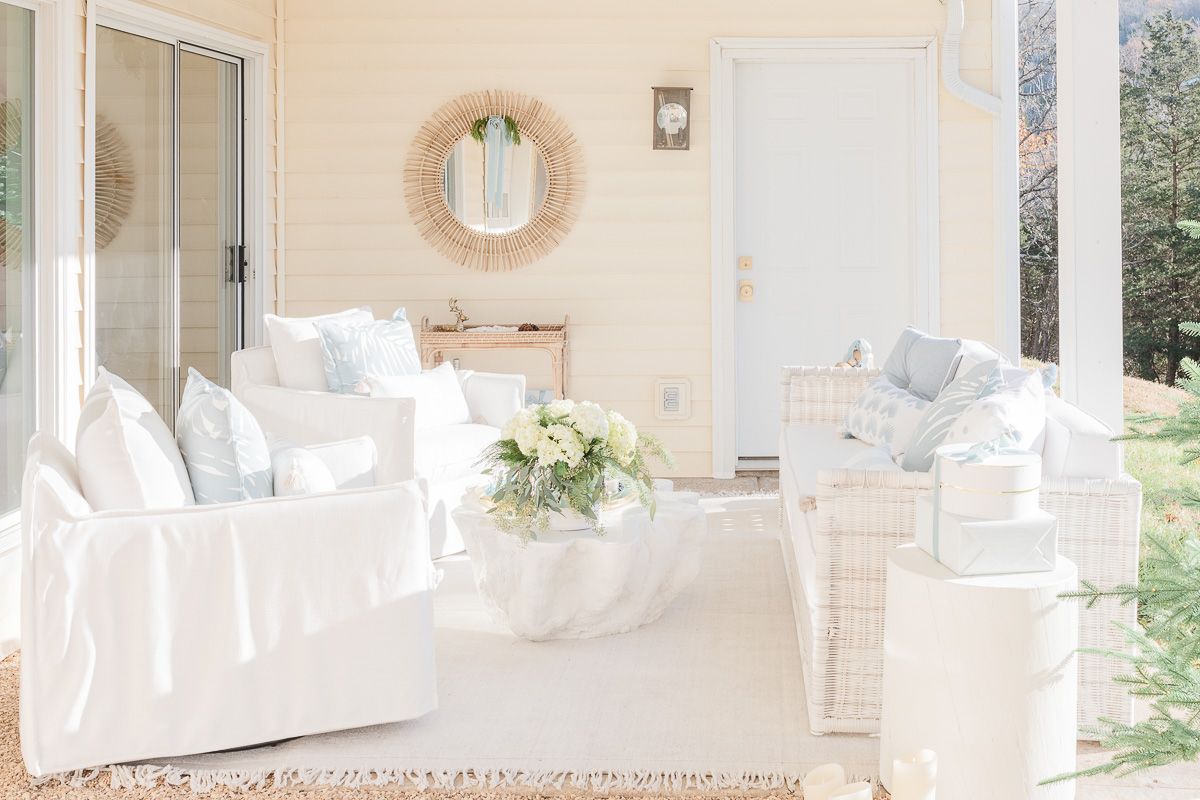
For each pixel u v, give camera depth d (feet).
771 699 8.70
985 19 17.88
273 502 7.75
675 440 18.47
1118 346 12.60
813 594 8.25
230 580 7.60
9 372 12.58
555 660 9.61
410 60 18.13
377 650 7.95
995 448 7.18
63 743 7.31
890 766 7.11
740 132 18.40
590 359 18.42
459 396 14.35
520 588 9.79
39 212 13.05
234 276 17.81
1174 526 13.38
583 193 18.25
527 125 18.15
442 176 18.28
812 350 18.61
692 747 7.80
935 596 6.72
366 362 13.74
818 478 8.02
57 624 7.28
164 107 16.10
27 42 12.85
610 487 10.63
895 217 18.39
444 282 18.42
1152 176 19.71
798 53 18.03
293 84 18.16
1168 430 5.56
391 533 7.98
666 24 17.99
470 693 8.84
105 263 15.02
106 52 14.97
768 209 18.49
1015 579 6.74
